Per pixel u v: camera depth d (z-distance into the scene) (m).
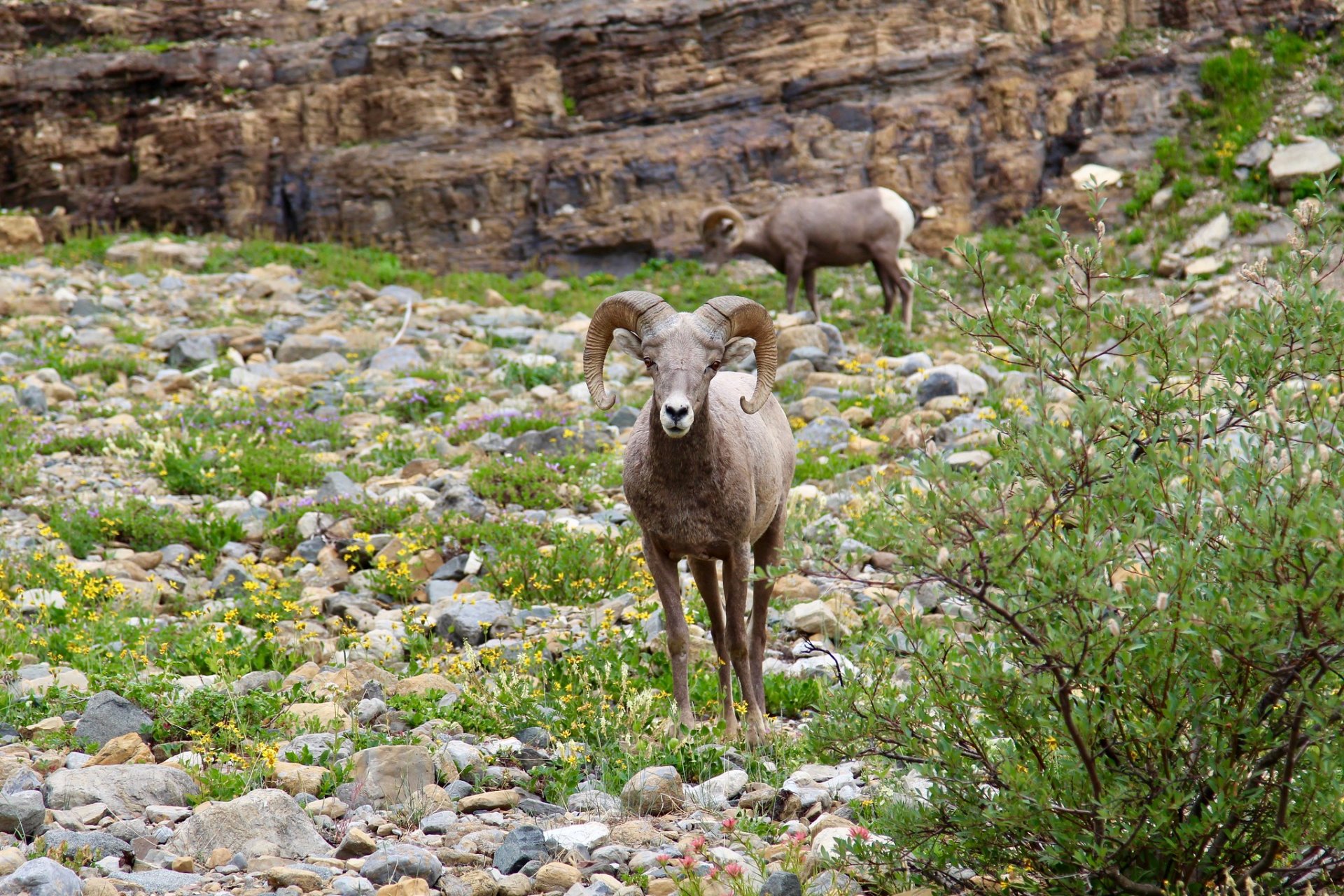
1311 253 11.90
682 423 15.09
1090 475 10.30
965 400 34.62
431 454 32.97
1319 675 9.57
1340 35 59.06
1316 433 10.45
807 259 47.94
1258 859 10.48
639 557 24.19
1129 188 57.06
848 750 11.94
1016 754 10.94
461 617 20.80
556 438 32.59
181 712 15.85
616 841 12.67
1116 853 9.98
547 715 16.34
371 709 16.33
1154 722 10.06
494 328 49.31
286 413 36.72
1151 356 12.02
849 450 31.64
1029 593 10.19
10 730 15.52
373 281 57.06
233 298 51.81
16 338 43.81
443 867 11.90
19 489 29.28
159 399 38.72
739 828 12.88
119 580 22.73
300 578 24.19
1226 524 10.14
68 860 11.70
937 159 59.88
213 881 11.52
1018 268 55.16
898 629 18.27
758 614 17.30
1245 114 57.00
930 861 11.18
